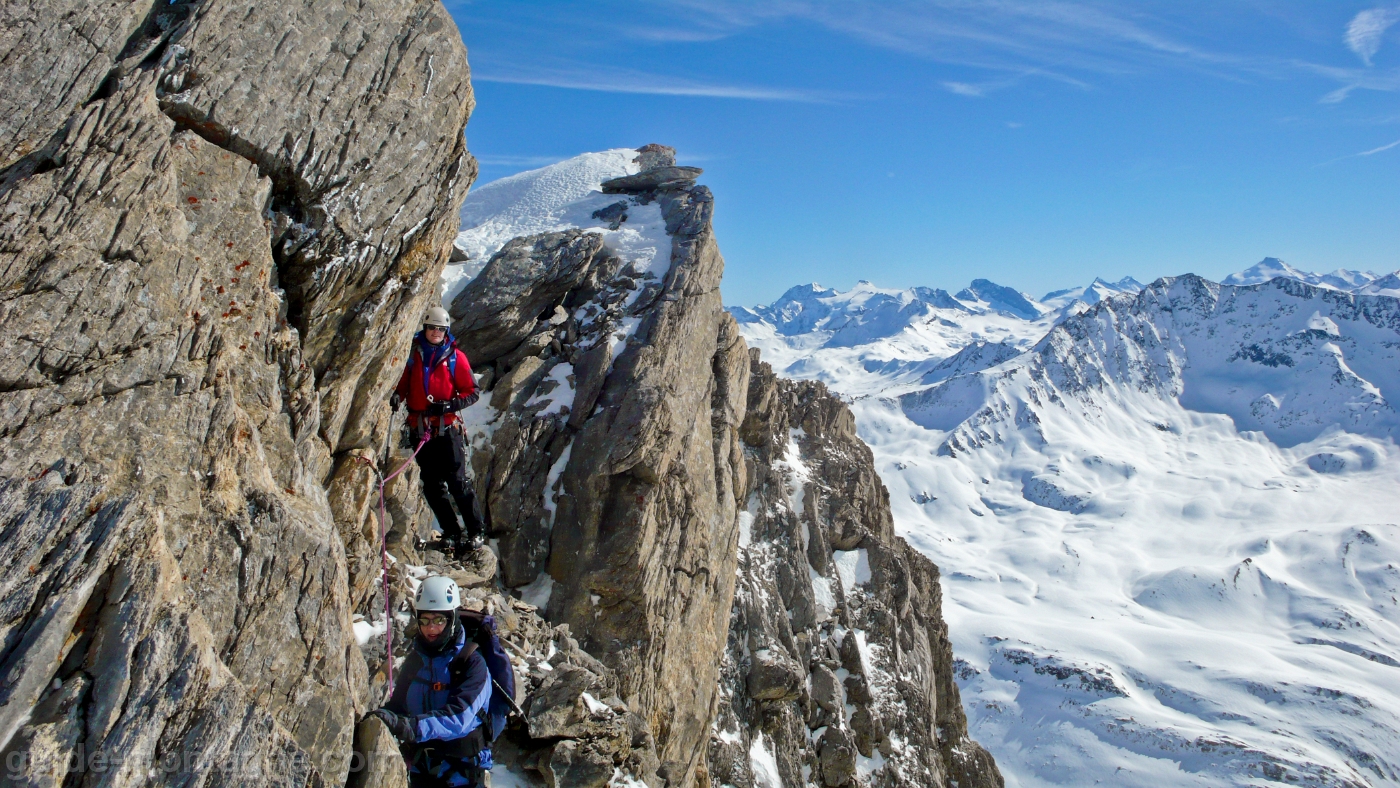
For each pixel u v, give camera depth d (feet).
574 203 96.73
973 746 129.08
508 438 66.74
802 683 90.68
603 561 63.26
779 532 107.65
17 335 23.04
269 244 31.81
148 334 25.49
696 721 67.46
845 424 139.23
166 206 27.22
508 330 73.46
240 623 26.04
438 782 26.81
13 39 27.37
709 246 84.23
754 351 116.16
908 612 120.88
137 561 21.88
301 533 28.40
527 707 41.52
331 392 36.19
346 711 28.30
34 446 22.43
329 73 34.96
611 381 70.44
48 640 19.89
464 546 44.06
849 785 95.09
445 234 40.27
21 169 25.80
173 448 25.31
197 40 31.17
